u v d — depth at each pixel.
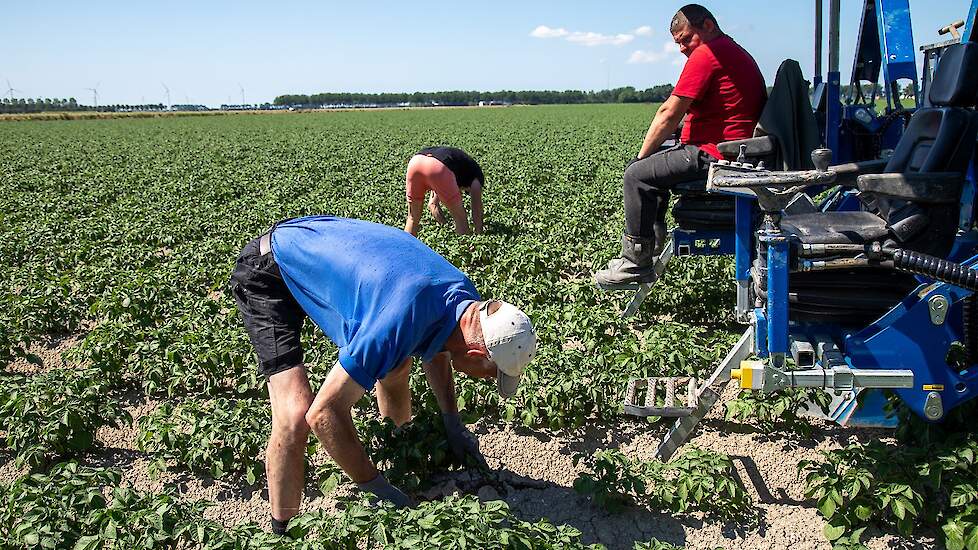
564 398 6.09
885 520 4.78
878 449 4.87
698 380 5.91
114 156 32.72
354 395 4.06
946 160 4.30
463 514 4.26
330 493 5.36
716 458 5.06
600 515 5.07
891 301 4.69
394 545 4.05
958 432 4.92
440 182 11.23
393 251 4.16
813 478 4.90
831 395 5.85
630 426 6.17
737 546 4.72
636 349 7.04
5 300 9.29
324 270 4.23
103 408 6.29
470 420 5.91
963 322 4.79
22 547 4.44
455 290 4.06
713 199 6.55
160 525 4.54
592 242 11.60
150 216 15.39
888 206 4.73
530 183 18.97
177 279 10.39
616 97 143.12
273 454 4.41
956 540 4.38
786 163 5.81
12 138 48.62
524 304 9.00
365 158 28.64
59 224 14.97
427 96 163.88
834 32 6.24
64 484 4.88
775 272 4.38
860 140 6.54
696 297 8.50
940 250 4.49
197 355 7.09
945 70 4.45
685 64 6.06
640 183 6.26
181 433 6.00
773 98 5.77
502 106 118.75
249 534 4.44
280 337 4.50
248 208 16.70
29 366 8.11
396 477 5.31
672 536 4.84
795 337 4.87
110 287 10.20
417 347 4.17
